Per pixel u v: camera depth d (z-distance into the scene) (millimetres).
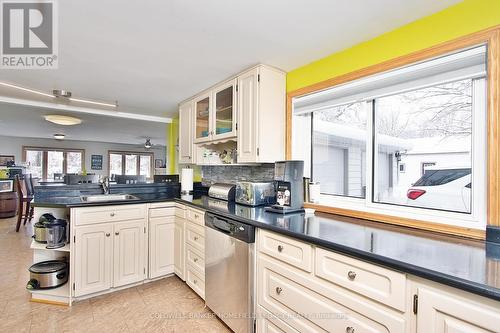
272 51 1883
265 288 1595
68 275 2283
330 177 2148
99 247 2270
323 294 1246
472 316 795
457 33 1312
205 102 2938
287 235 1432
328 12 1399
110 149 9547
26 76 2389
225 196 2529
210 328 1879
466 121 1407
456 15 1316
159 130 6250
